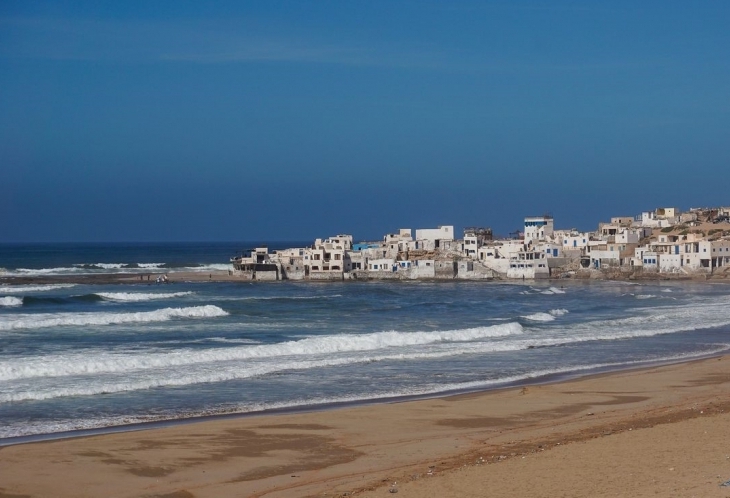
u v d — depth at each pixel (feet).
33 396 120.98
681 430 93.97
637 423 102.68
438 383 138.31
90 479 81.20
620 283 479.00
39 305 305.94
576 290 422.82
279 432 100.32
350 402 121.80
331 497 72.95
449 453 89.66
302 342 176.45
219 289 421.18
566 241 550.77
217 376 139.85
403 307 308.19
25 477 81.51
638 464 78.33
